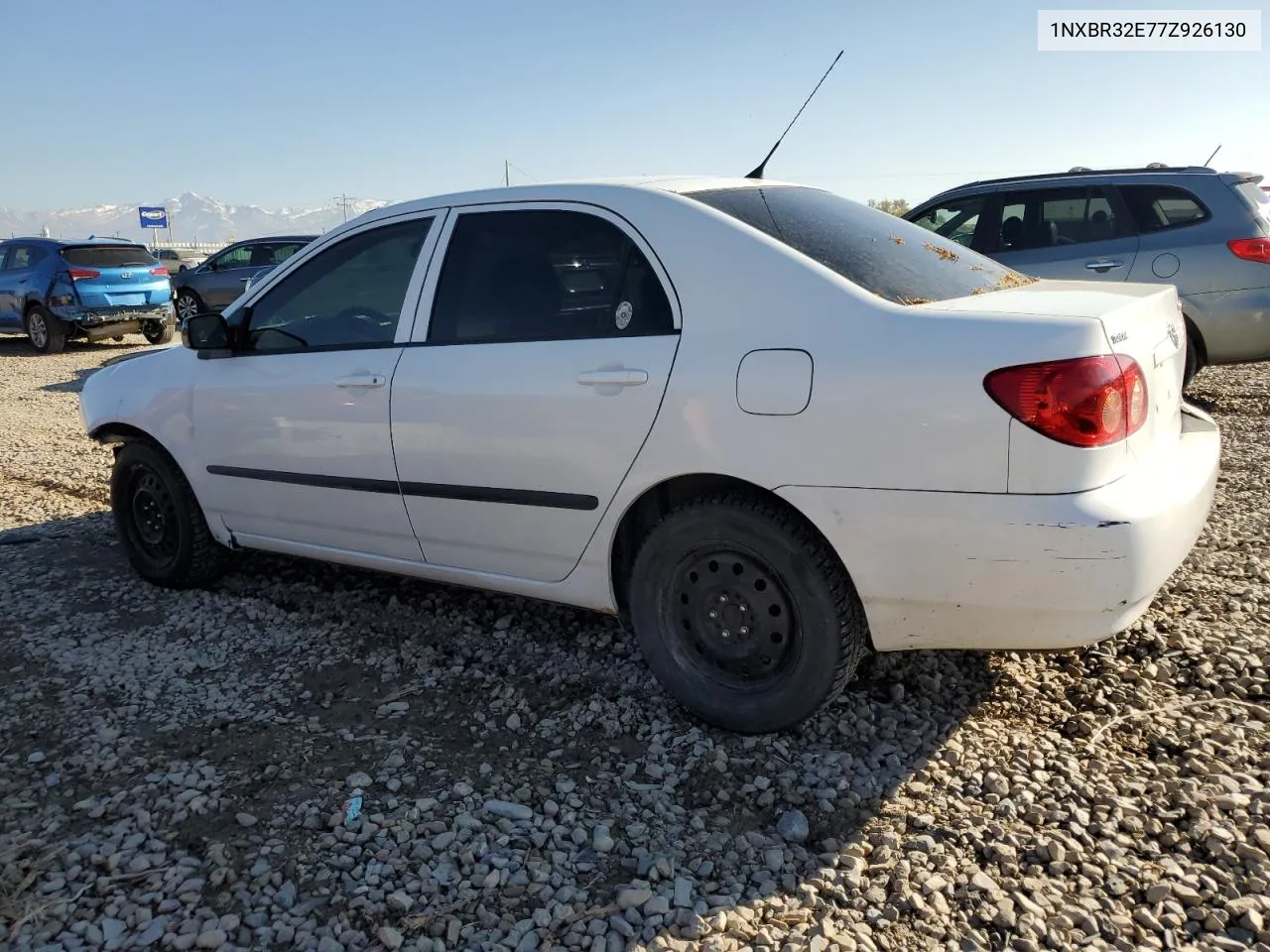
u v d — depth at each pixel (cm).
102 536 555
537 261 341
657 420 301
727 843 264
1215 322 717
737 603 306
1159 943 221
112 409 462
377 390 366
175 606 446
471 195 365
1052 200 775
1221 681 330
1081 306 274
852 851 256
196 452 434
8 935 232
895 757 296
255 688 361
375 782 296
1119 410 256
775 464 283
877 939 226
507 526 346
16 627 424
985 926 229
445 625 410
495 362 337
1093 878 243
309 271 406
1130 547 251
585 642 388
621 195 328
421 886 248
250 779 298
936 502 263
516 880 250
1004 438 254
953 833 261
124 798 288
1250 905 229
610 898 243
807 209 341
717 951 222
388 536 384
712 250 303
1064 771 286
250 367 413
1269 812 260
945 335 263
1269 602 390
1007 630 271
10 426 932
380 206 394
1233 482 564
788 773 293
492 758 310
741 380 287
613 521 320
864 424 269
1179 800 267
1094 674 343
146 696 355
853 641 294
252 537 433
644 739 319
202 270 1842
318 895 246
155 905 244
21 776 304
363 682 363
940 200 838
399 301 375
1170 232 727
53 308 1558
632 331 312
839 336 276
